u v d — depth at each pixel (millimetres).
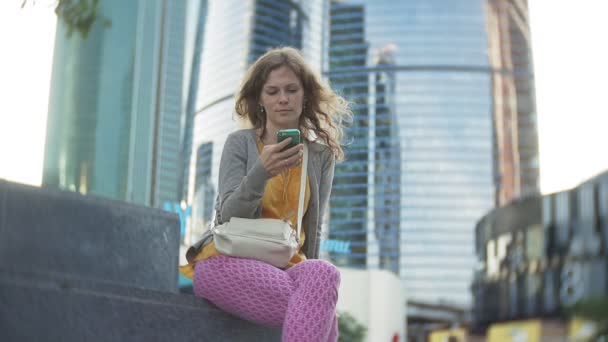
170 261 2941
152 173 97375
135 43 101000
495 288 62031
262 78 3170
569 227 51000
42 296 2273
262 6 101812
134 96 99062
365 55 104875
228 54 100438
